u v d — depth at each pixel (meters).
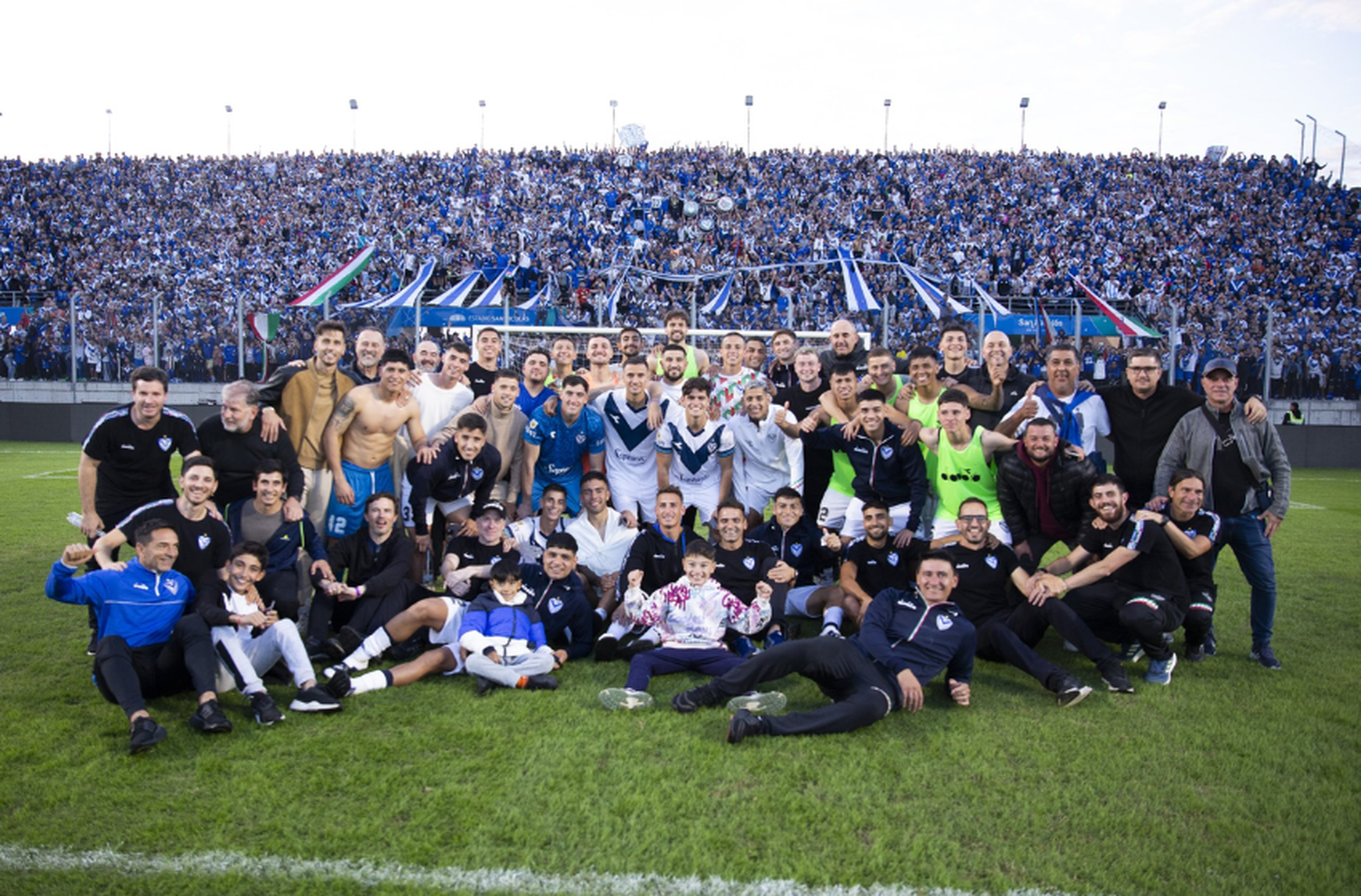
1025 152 32.72
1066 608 4.57
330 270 25.34
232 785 3.33
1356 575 7.25
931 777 3.46
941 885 2.76
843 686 4.07
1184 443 4.96
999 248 25.77
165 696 4.21
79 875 2.75
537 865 2.82
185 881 2.73
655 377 7.33
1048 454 4.99
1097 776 3.49
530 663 4.45
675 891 2.70
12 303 23.95
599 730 3.88
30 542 8.02
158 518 4.24
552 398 6.10
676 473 6.20
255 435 4.96
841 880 2.77
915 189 30.08
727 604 4.69
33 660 4.77
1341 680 4.66
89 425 19.73
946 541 5.29
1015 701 4.34
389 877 2.75
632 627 5.04
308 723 3.94
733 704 3.96
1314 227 27.00
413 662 4.50
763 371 8.67
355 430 5.58
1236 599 6.54
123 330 19.80
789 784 3.39
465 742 3.73
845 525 5.90
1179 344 18.34
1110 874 2.83
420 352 7.41
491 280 21.77
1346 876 2.83
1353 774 3.54
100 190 30.52
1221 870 2.87
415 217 28.27
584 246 26.38
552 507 5.46
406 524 6.33
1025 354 18.44
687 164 31.47
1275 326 18.42
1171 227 27.27
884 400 5.65
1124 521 4.75
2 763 3.51
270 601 4.64
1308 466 17.59
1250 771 3.55
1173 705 4.29
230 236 27.97
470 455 5.54
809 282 23.08
